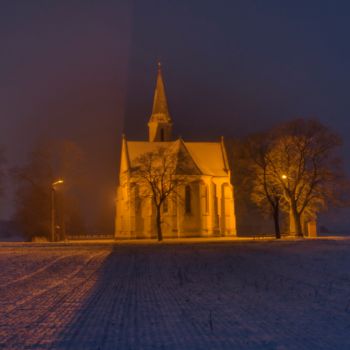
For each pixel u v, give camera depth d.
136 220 95.75
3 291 23.77
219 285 24.75
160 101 118.81
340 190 78.00
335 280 25.34
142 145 104.69
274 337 13.44
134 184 95.38
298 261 36.56
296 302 19.09
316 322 15.34
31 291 23.61
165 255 46.16
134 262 39.31
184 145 98.69
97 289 24.08
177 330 14.66
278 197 80.06
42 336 14.24
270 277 27.41
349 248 48.62
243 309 17.91
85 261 40.66
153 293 22.47
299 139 76.56
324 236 87.12
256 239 79.00
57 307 19.06
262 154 79.19
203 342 13.10
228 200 103.44
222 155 107.50
